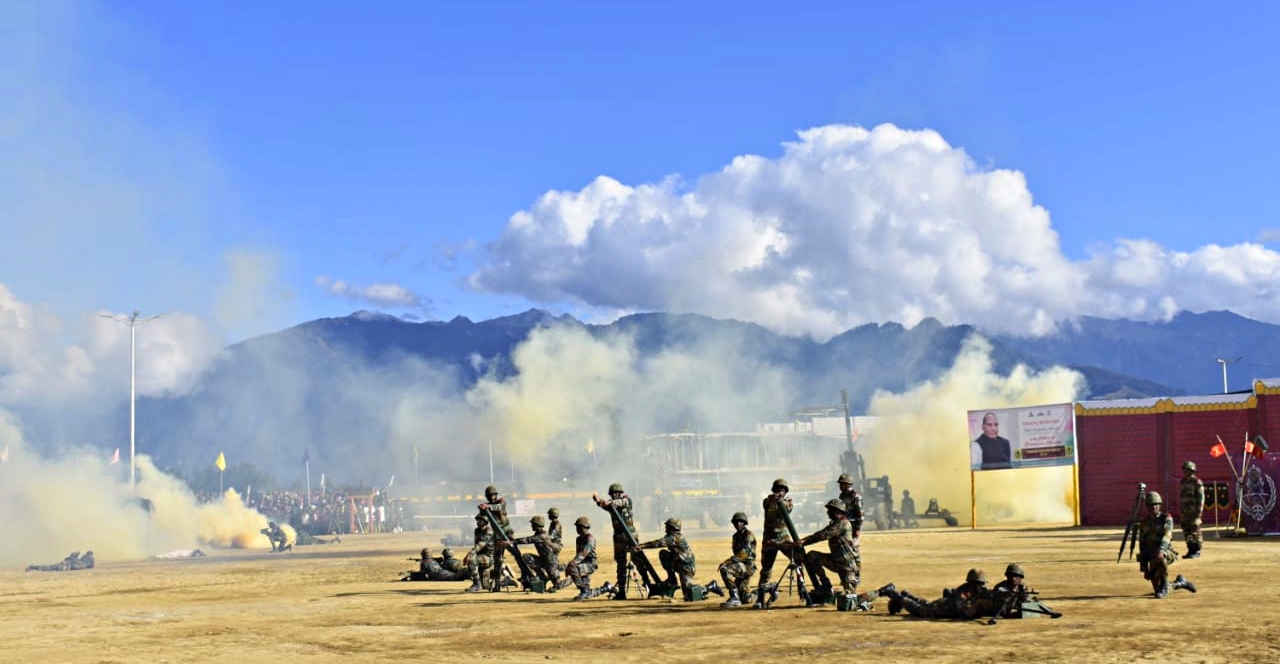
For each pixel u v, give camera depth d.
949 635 16.97
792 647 16.19
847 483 21.05
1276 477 42.91
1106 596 22.00
